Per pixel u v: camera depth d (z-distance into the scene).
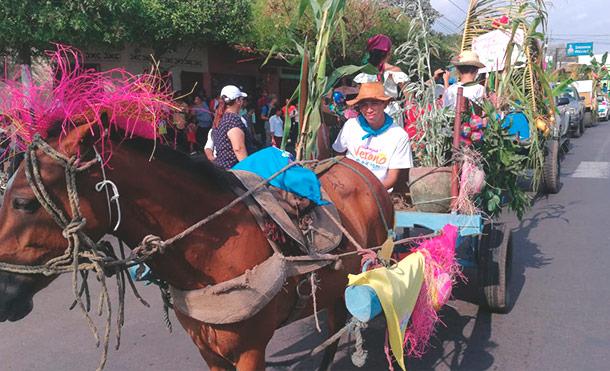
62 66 2.27
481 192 4.89
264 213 2.67
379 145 4.32
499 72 7.12
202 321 2.47
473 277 6.03
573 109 20.31
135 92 2.33
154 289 5.95
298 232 2.72
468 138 4.68
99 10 11.13
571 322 4.89
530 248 7.26
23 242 2.10
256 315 2.56
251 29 13.70
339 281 3.19
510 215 9.08
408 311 2.94
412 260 3.19
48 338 4.74
